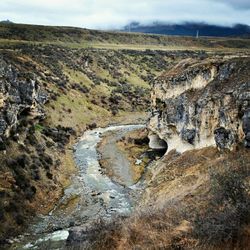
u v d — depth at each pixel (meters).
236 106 44.91
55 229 43.81
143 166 64.75
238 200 24.17
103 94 109.62
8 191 46.91
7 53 91.50
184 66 67.44
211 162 45.50
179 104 61.44
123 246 26.67
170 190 45.19
